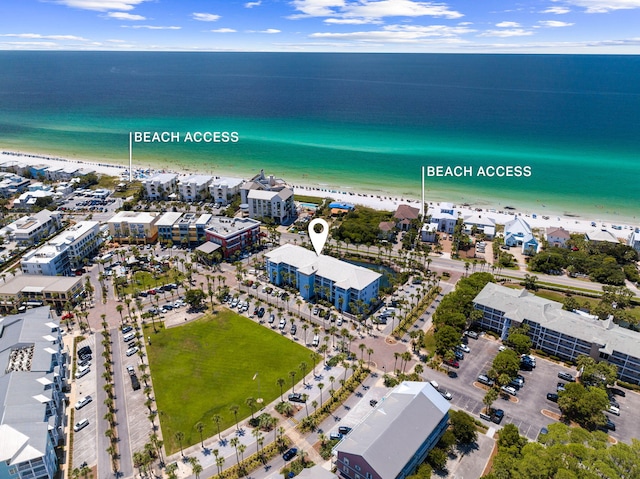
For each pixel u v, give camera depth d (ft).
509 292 629.92
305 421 451.94
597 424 452.35
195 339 594.24
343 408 478.18
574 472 360.48
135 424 454.81
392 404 429.38
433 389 451.53
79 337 592.19
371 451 370.53
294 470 389.60
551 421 463.01
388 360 556.92
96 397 490.90
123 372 530.27
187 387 507.30
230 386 509.35
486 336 610.24
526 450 386.11
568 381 526.98
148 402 476.13
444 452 410.31
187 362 549.13
